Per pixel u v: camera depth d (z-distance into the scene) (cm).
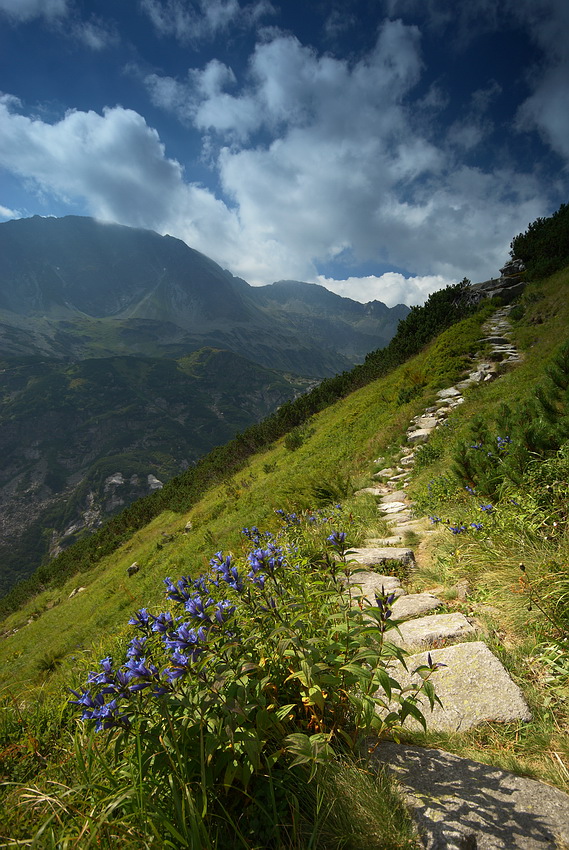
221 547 1295
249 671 192
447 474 791
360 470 1304
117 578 2266
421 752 202
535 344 1692
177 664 179
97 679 174
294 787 177
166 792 163
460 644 285
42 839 170
